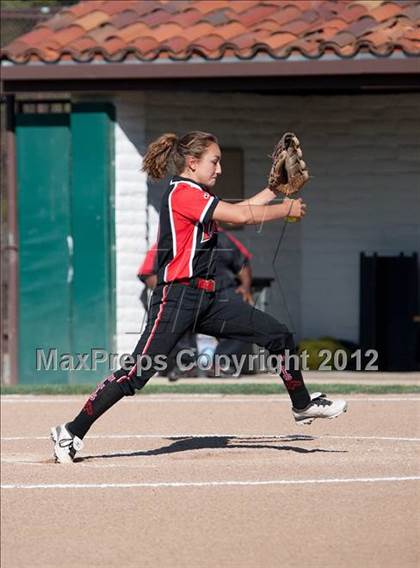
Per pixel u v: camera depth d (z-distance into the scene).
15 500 25.92
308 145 50.50
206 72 46.00
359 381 44.72
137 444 32.78
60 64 46.47
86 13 50.47
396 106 44.34
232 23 48.66
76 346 48.19
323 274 51.75
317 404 29.77
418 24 45.84
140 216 48.25
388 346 50.03
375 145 47.69
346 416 36.56
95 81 46.88
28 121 48.16
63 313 48.25
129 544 22.44
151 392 43.34
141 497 25.94
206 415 37.97
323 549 21.75
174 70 46.12
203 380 46.25
